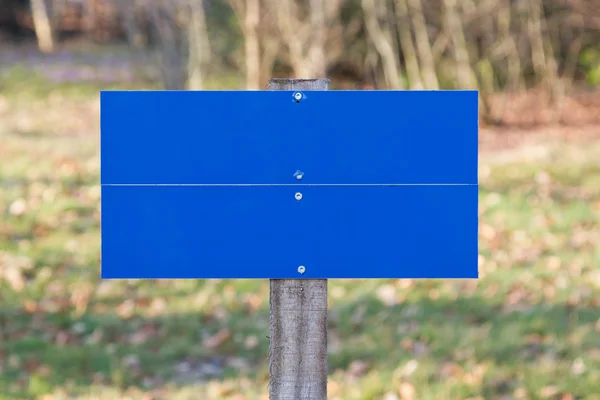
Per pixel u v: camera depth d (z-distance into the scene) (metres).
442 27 22.12
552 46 24.11
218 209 3.45
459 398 6.83
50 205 11.86
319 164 3.45
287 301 3.53
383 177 3.45
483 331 8.28
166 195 3.43
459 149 3.45
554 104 22.69
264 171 3.44
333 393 6.99
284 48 20.59
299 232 3.46
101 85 25.47
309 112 3.44
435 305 9.05
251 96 3.43
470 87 21.48
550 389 6.94
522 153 16.44
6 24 35.41
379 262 3.47
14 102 22.89
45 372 7.41
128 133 3.41
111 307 9.05
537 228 11.67
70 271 9.90
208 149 3.43
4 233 10.83
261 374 7.52
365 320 8.73
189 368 7.74
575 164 15.17
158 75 23.22
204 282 9.75
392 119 3.44
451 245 3.46
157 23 19.70
